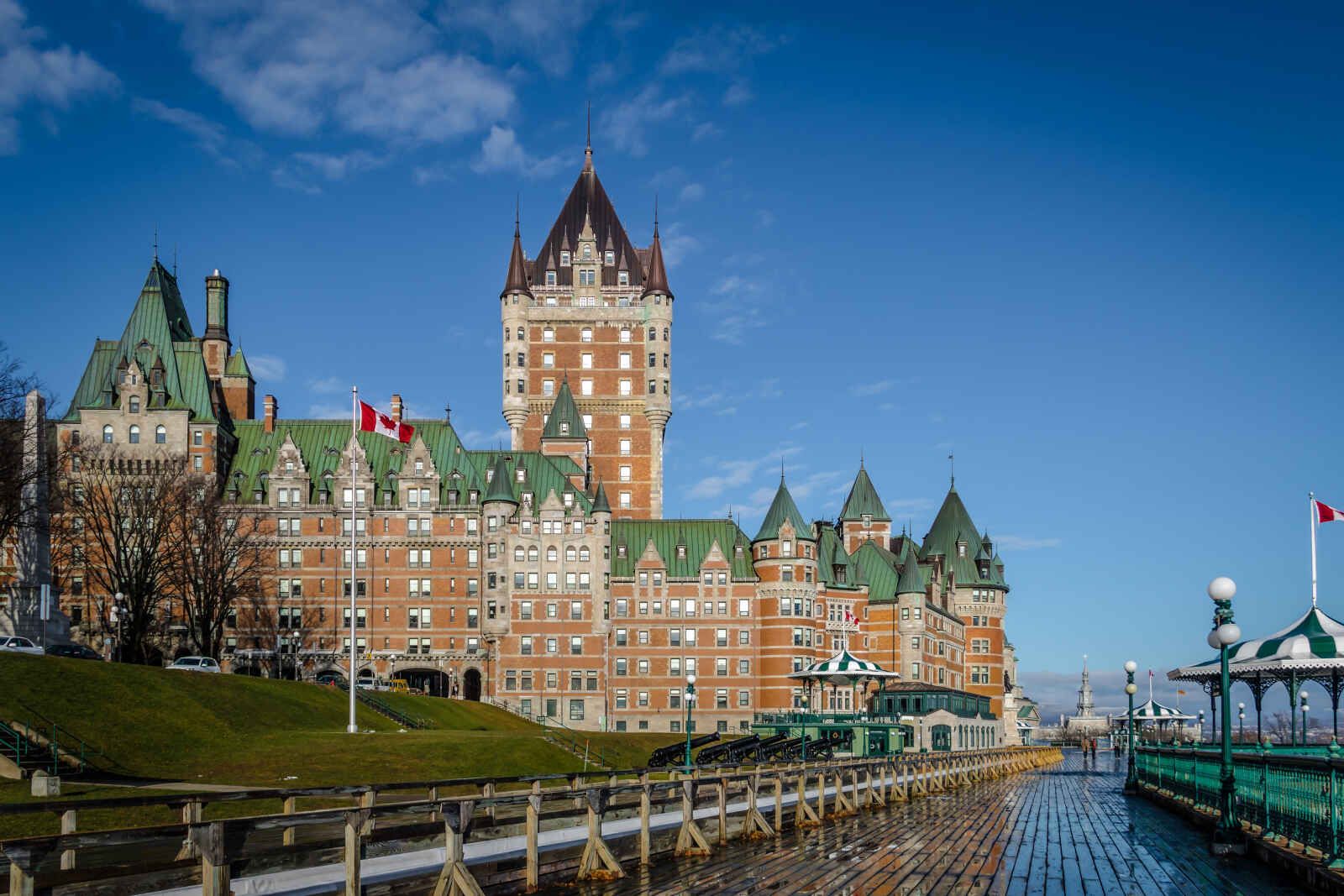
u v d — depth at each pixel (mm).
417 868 25203
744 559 142875
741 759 66500
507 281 168250
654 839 34688
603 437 166750
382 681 129000
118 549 113250
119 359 136000
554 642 137000
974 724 127250
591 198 174625
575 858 29562
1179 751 52531
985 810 51188
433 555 138375
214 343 151375
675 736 116062
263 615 135375
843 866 31609
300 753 68062
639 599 141375
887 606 152625
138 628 109500
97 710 66750
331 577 137250
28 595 92562
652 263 170250
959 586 177500
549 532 138250
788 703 137750
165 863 19250
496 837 30953
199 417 135625
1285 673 59312
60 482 123875
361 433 144750
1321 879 26172
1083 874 30266
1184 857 33969
